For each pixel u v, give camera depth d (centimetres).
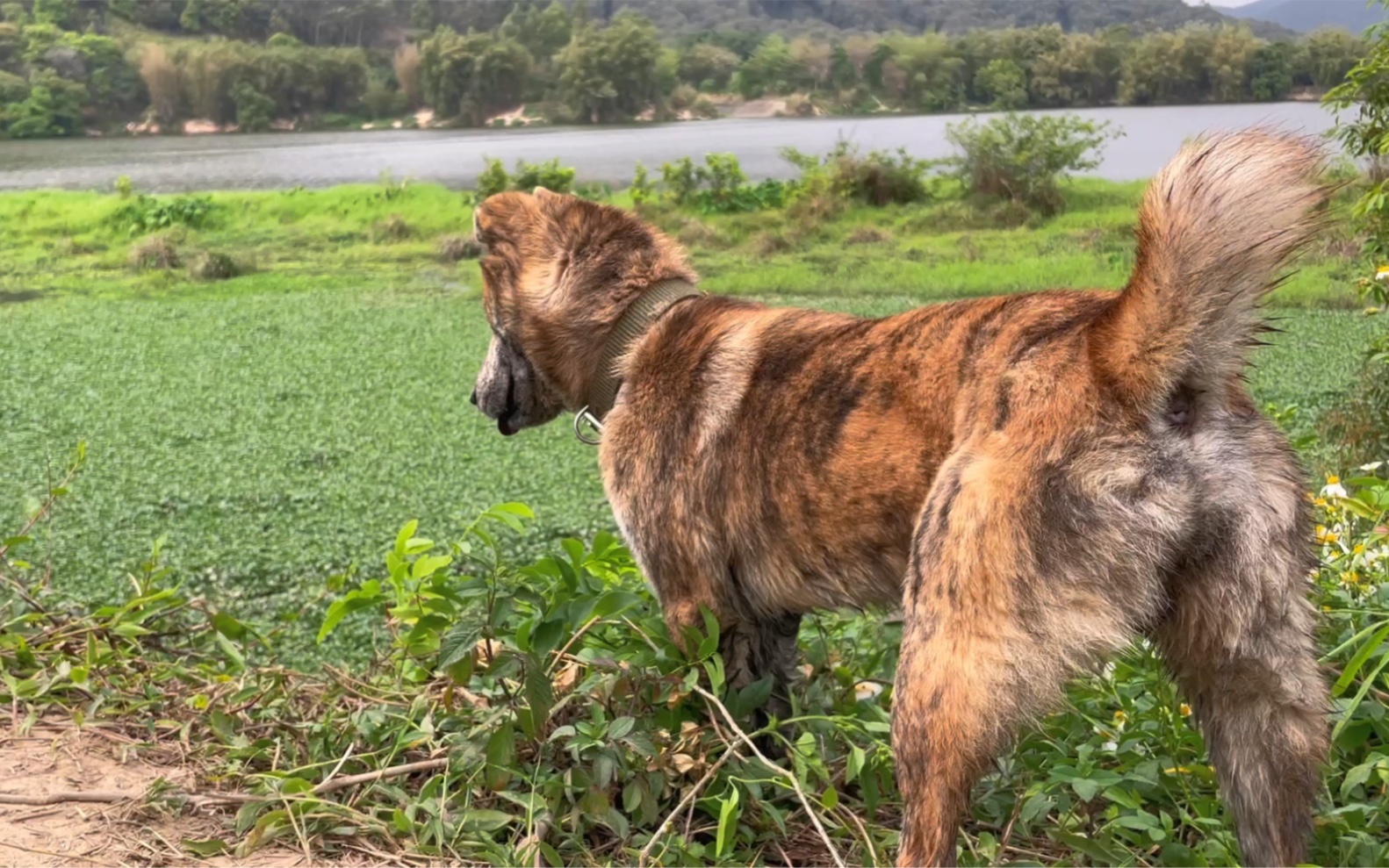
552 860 275
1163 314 223
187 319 1452
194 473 852
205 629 424
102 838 288
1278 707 234
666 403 310
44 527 730
